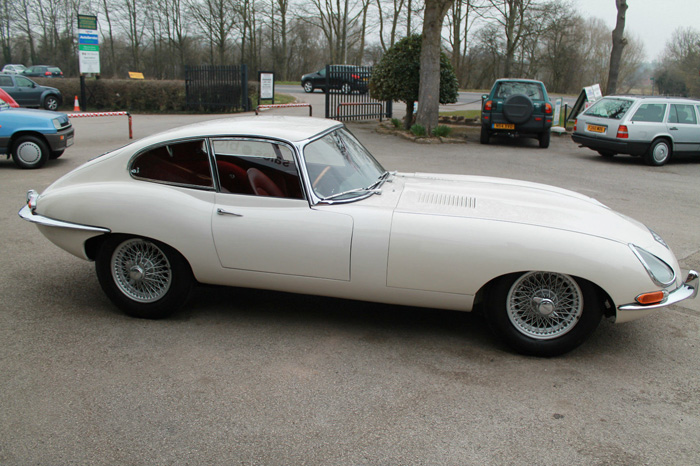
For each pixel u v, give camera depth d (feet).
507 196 12.88
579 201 13.15
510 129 46.52
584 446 8.52
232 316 13.12
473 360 11.23
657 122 38.63
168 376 10.30
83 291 14.40
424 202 12.03
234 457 8.10
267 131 11.94
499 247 10.70
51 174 30.14
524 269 10.64
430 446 8.43
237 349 11.44
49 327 12.24
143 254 12.45
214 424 8.88
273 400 9.59
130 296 12.69
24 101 70.59
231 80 72.08
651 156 38.83
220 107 73.51
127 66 159.84
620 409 9.59
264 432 8.70
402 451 8.30
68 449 8.21
